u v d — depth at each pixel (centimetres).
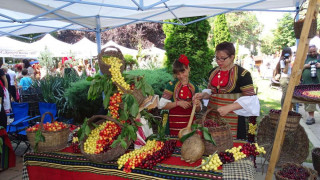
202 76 633
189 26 612
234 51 234
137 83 197
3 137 377
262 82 1423
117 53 220
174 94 291
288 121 274
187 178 165
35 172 219
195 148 173
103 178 191
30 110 536
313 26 258
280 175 270
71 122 610
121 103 197
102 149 188
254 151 184
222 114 226
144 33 2108
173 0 375
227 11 474
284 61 535
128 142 196
